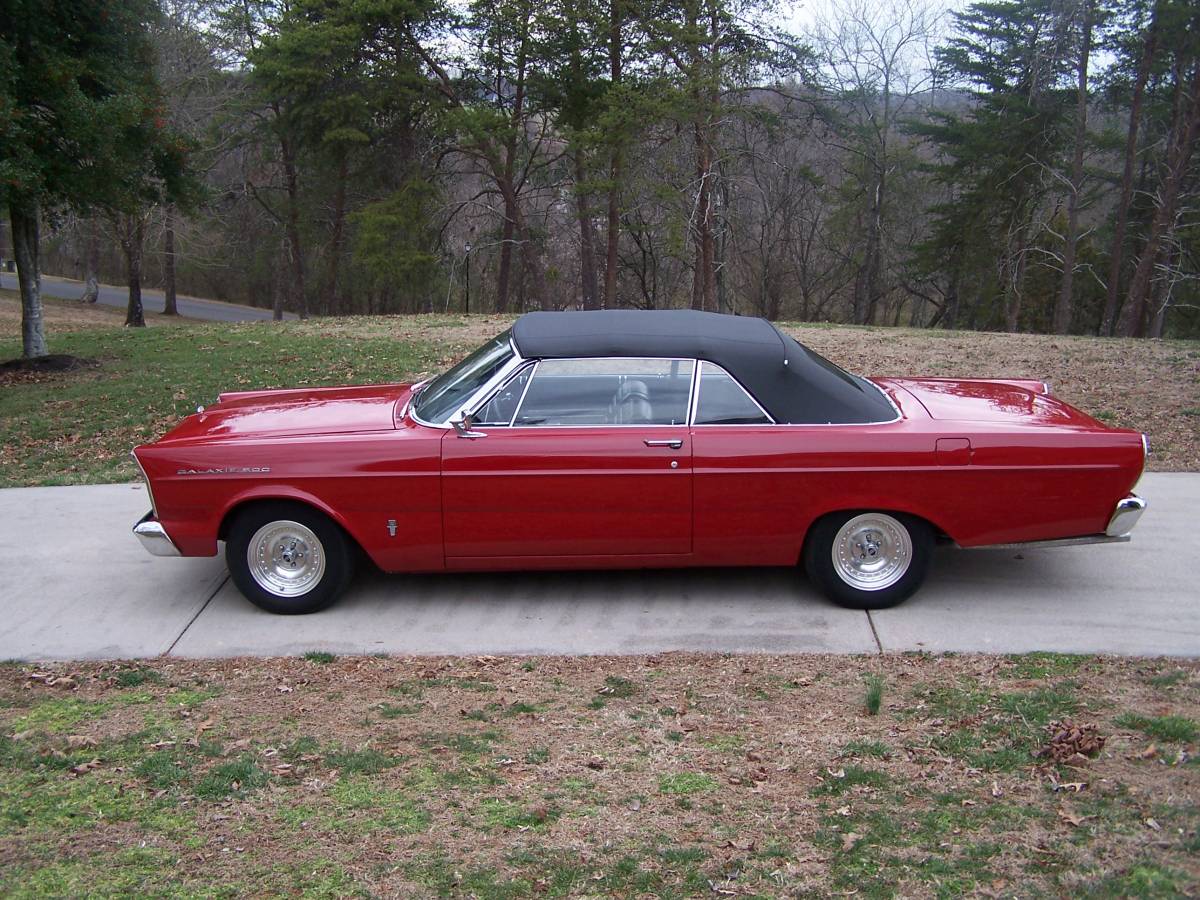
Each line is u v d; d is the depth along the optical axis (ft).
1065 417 19.11
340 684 16.06
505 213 127.95
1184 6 98.73
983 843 10.82
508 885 10.32
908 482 18.03
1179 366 43.19
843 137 116.16
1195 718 13.70
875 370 44.21
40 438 36.11
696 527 18.39
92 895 10.28
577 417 18.35
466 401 18.53
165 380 44.73
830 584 18.66
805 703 14.88
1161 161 115.24
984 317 141.28
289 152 126.31
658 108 91.20
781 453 17.99
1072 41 107.76
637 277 158.51
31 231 51.62
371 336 57.31
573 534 18.48
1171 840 10.65
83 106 44.70
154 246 131.75
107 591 20.61
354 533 18.60
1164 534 22.52
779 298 157.38
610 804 11.98
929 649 16.92
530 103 112.47
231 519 19.03
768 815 11.63
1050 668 15.87
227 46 109.40
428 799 12.17
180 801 12.20
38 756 13.44
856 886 10.13
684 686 15.69
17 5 43.37
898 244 147.84
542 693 15.55
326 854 10.97
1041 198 127.13
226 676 16.49
